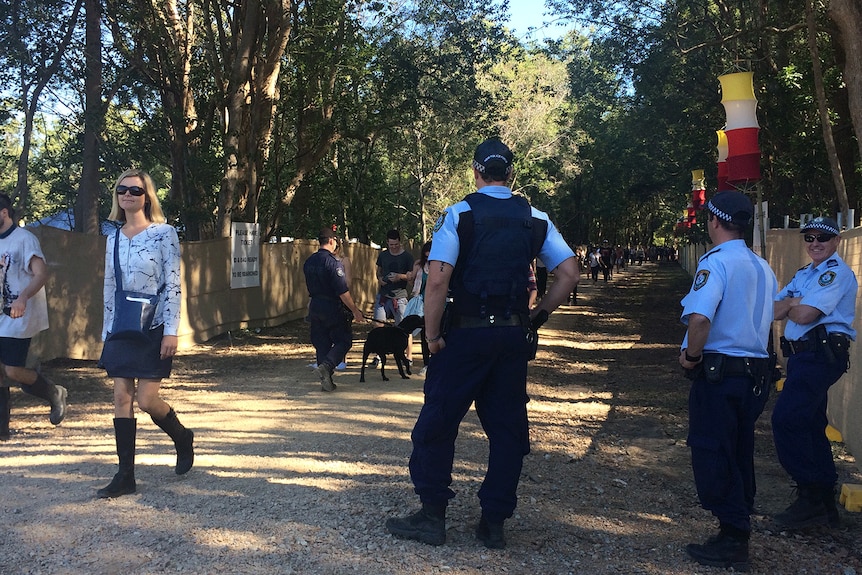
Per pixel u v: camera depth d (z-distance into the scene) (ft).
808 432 15.88
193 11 67.97
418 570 13.08
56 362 36.63
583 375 37.32
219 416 25.55
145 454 20.02
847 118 55.93
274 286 59.06
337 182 79.97
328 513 15.65
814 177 64.03
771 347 14.49
